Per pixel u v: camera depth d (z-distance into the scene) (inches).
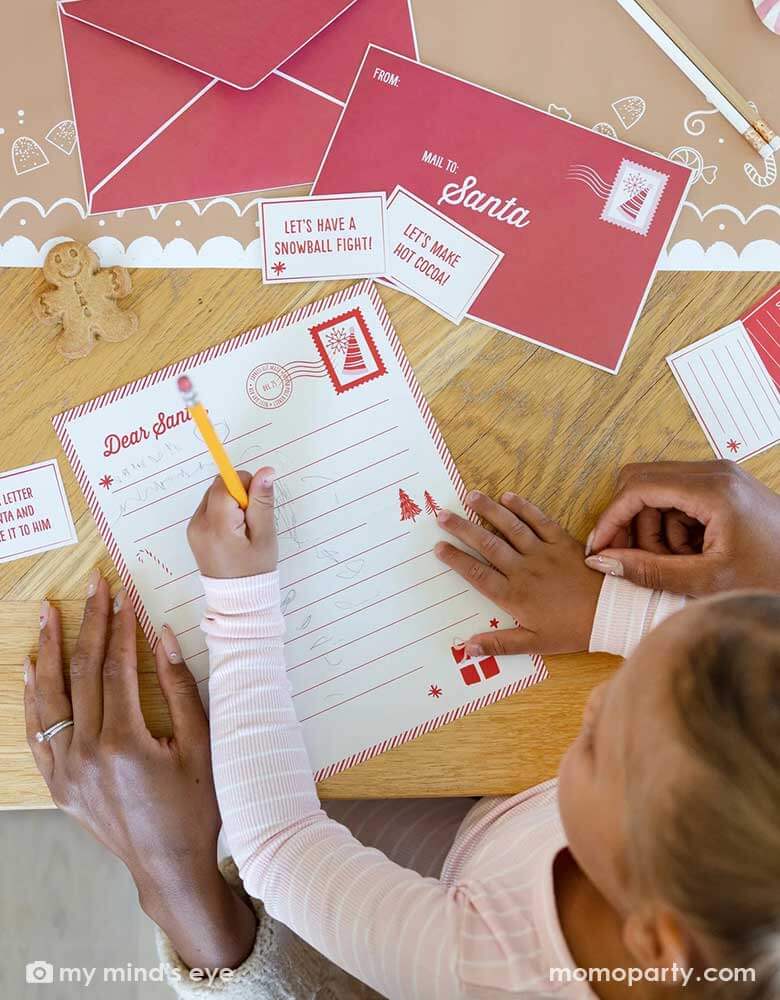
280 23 30.6
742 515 28.8
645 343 31.1
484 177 31.1
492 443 31.0
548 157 31.1
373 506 30.7
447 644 30.2
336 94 31.0
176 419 30.6
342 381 30.9
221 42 30.5
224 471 25.8
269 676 28.4
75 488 30.4
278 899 26.8
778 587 29.3
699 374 31.0
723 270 31.1
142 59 30.7
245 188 30.8
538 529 30.3
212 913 30.3
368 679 30.1
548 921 22.6
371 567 30.5
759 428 31.1
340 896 25.9
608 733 18.9
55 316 29.9
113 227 30.5
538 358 31.0
